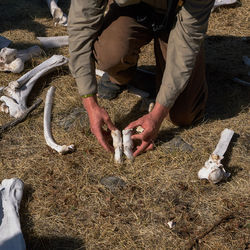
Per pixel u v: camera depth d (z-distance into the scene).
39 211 2.38
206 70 3.58
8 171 2.63
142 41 2.75
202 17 2.31
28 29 4.21
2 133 2.93
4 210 2.27
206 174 2.47
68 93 3.29
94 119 2.53
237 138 2.86
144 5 2.58
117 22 2.60
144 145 2.64
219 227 2.27
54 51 3.88
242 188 2.48
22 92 3.19
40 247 2.20
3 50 3.45
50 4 4.33
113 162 2.65
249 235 2.22
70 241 2.22
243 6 4.61
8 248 2.08
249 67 3.64
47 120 2.98
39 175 2.60
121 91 3.24
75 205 2.40
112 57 2.66
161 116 2.52
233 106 3.16
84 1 2.40
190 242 2.19
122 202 2.42
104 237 2.23
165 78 2.46
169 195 2.46
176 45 2.41
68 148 2.71
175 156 2.70
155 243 2.20
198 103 2.85
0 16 4.43
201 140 2.83
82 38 2.46
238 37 4.09
